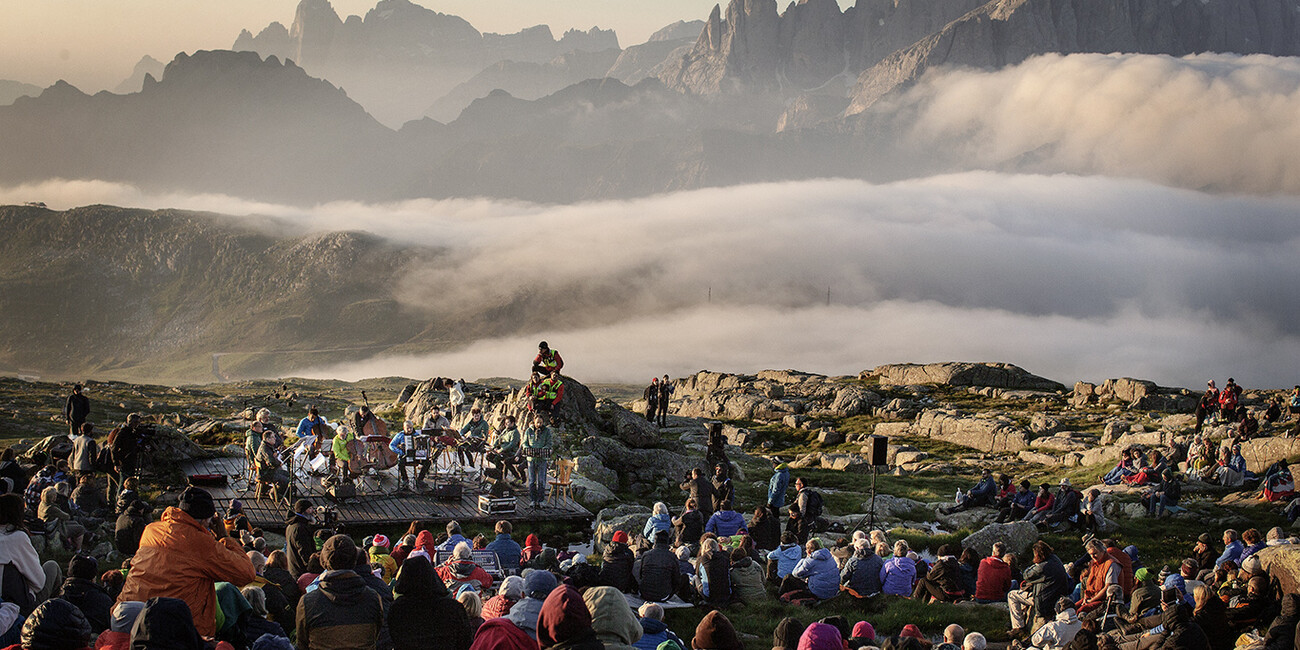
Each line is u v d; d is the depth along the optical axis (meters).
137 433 28.17
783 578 24.55
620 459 42.56
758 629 20.66
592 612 11.13
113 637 11.60
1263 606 19.73
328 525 27.56
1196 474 41.88
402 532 28.59
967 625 22.09
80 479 28.00
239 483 32.31
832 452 60.12
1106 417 65.25
